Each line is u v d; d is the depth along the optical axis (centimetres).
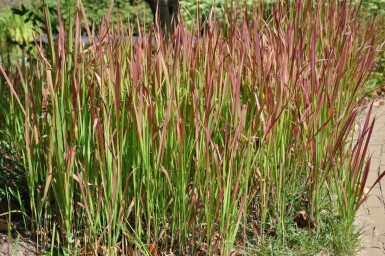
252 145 429
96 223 416
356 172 454
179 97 430
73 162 409
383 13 1016
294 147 478
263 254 446
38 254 436
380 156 645
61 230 432
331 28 593
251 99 465
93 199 429
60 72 408
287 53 498
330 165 459
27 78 497
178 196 425
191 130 429
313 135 457
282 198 474
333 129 473
